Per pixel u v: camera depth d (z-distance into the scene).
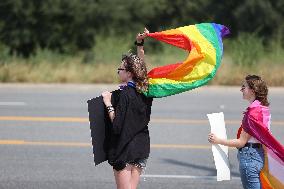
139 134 17.33
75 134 35.12
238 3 92.88
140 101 17.25
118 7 86.81
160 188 24.55
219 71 60.22
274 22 91.19
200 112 43.69
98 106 17.36
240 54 64.81
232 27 93.81
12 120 39.53
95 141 17.27
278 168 17.30
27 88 56.84
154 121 39.69
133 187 17.42
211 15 94.50
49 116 41.22
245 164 17.33
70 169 27.44
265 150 17.38
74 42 86.75
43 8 84.31
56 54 70.94
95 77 60.97
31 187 24.50
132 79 17.41
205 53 17.47
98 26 86.81
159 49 90.62
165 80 17.36
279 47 69.94
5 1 84.19
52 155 30.02
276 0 91.12
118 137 17.20
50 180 25.58
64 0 85.25
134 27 88.12
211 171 27.44
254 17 91.69
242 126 17.38
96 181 25.55
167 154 30.58
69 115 41.72
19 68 62.72
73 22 86.38
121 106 17.06
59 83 60.47
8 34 85.12
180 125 38.44
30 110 43.78
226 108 45.72
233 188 24.72
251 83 17.39
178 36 17.78
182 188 24.58
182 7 94.25
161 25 93.69
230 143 17.27
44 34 85.81
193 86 17.34
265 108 17.23
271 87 58.22
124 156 17.14
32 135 34.72
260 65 62.59
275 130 37.03
